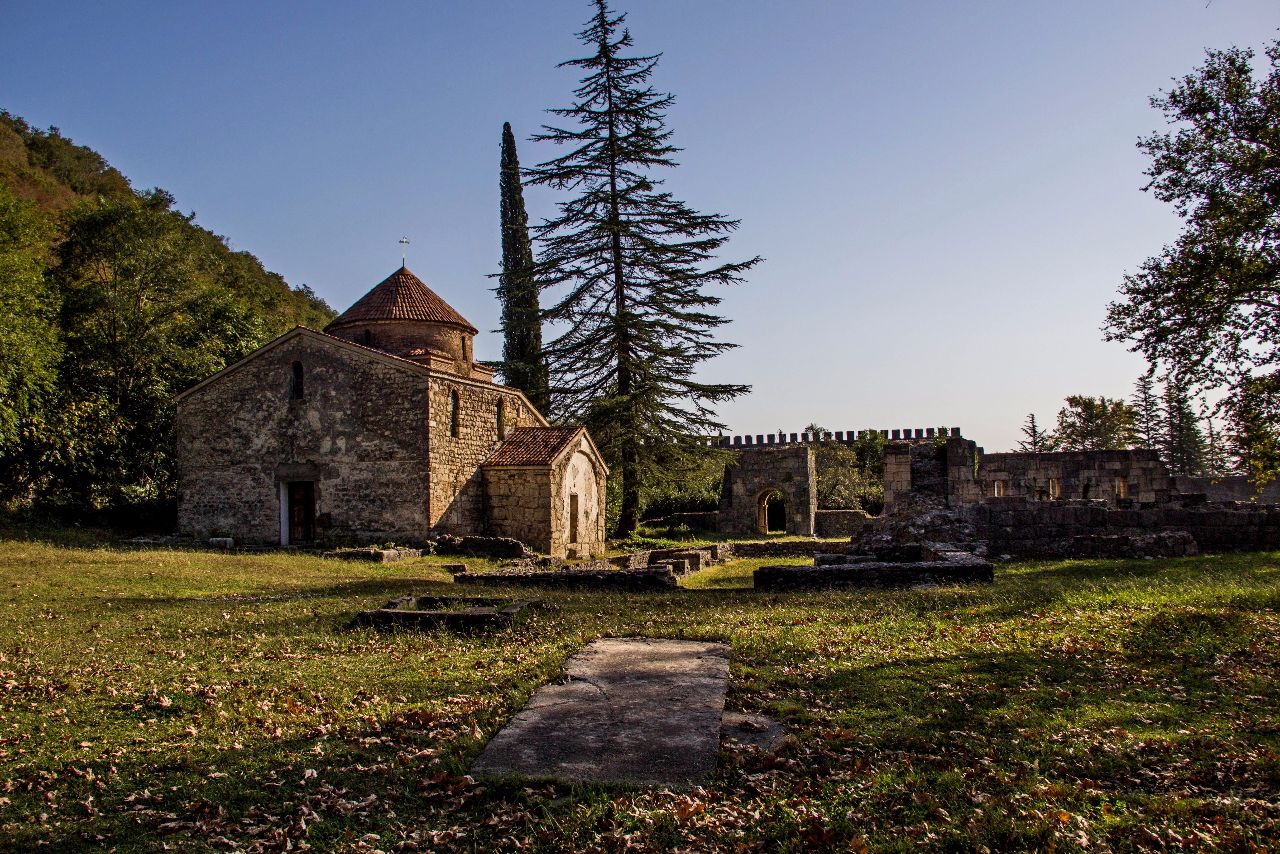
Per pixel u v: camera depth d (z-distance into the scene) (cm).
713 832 505
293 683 841
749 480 4447
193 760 635
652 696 741
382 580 1823
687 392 3612
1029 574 1631
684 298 3638
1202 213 1677
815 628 1066
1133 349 1783
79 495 3069
